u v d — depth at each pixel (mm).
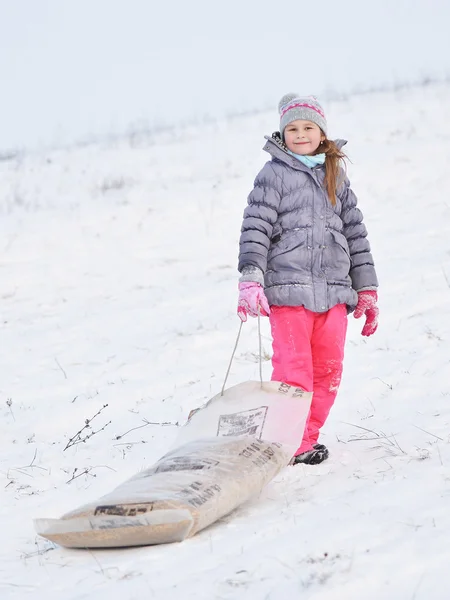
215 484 5023
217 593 3881
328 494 5332
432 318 10375
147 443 7684
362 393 8164
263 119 36781
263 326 11523
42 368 11148
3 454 7895
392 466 5762
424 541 4152
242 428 5855
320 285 6477
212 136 33531
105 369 10680
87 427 8164
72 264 17453
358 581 3801
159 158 29547
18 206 23859
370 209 17828
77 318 13648
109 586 4180
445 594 3590
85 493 6383
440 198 17734
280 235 6551
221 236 18328
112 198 23438
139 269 16469
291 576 3955
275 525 4770
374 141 25297
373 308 6828
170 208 21234
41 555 4938
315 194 6566
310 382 6406
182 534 4738
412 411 7371
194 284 14789
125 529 4719
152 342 11562
